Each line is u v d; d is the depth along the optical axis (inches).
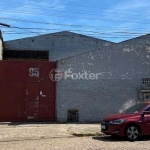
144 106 573.9
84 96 861.8
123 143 521.3
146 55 893.8
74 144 517.0
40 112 855.7
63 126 758.5
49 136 615.2
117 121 554.6
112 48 880.3
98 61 872.3
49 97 860.0
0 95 850.1
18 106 852.0
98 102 865.5
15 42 1455.5
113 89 872.3
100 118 861.8
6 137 600.1
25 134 635.5
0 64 855.7
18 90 855.1
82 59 868.0
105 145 500.7
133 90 879.7
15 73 857.5
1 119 845.2
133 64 886.4
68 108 855.1
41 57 1466.5
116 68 877.8
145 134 556.1
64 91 856.9
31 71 861.2
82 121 855.7
